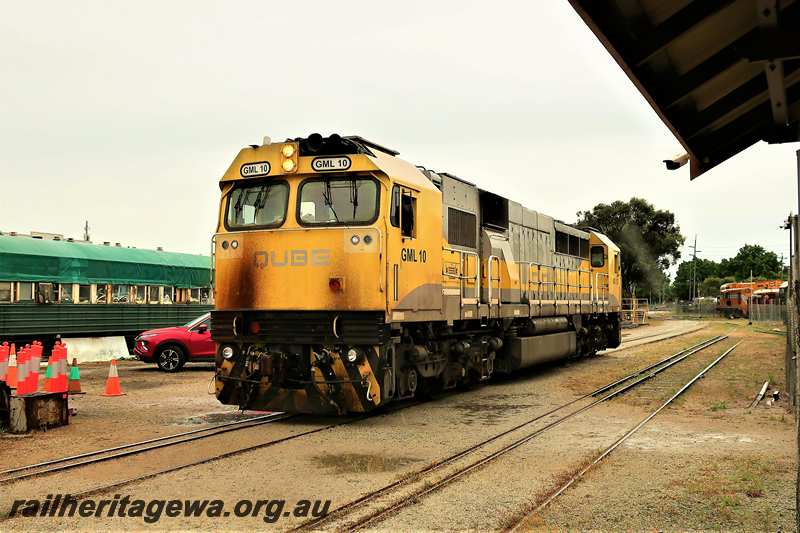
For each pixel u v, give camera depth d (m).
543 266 18.78
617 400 13.51
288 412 11.03
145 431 10.12
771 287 69.38
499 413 11.88
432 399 13.62
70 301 20.39
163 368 18.91
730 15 5.44
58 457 8.38
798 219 5.13
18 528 5.88
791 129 7.79
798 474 4.99
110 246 22.59
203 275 26.72
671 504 6.59
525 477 7.52
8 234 21.17
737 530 5.91
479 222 14.97
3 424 10.32
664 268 58.19
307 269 10.52
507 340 16.50
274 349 10.70
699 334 40.62
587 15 4.63
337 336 10.24
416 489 6.99
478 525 5.95
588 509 6.44
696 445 9.27
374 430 10.25
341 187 10.73
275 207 11.04
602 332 24.97
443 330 12.93
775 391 14.27
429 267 11.91
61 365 10.61
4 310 18.17
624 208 57.12
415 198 11.52
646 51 5.36
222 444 9.16
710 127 7.64
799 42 5.11
